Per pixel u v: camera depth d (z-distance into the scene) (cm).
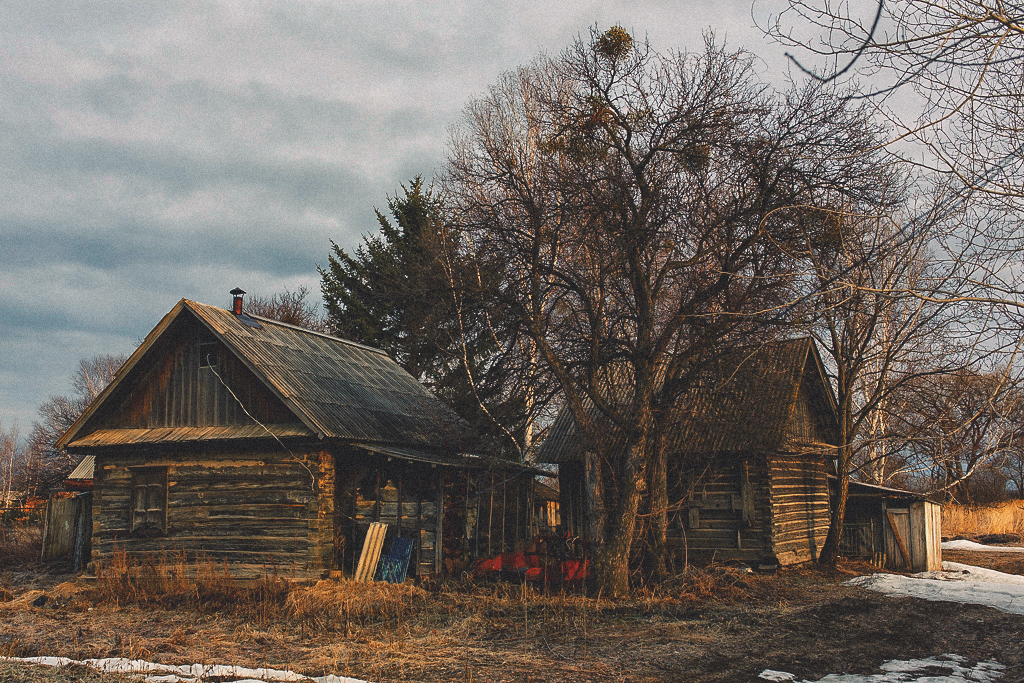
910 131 591
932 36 539
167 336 2030
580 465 2425
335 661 1071
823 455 2372
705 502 2189
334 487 1873
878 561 2317
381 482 1981
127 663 1043
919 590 1731
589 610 1486
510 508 2384
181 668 1029
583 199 1648
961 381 706
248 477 1875
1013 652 1147
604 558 1656
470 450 2088
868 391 2380
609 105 1617
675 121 1562
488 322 1928
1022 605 1519
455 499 2255
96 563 1956
